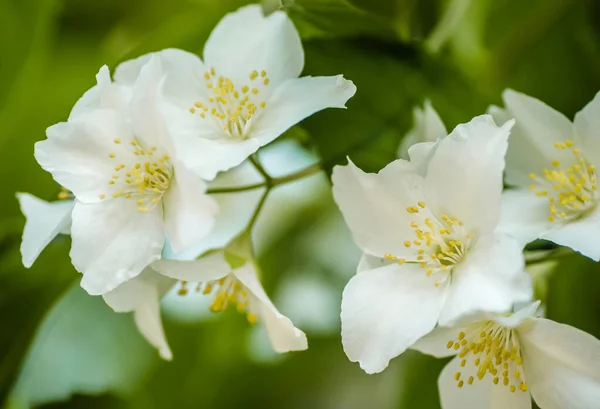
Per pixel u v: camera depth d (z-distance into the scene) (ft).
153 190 1.05
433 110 1.09
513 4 1.19
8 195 1.21
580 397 1.02
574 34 1.18
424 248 1.04
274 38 1.08
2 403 1.20
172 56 1.08
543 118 1.08
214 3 1.20
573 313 1.13
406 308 1.03
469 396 1.05
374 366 1.02
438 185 1.03
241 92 1.08
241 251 1.08
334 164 1.11
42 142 1.04
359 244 1.05
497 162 1.01
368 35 1.12
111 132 1.05
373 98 1.12
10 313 1.18
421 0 1.13
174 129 1.06
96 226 1.04
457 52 1.20
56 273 1.17
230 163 1.03
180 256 1.19
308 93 1.06
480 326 1.04
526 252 1.08
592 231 1.05
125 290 1.07
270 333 1.06
